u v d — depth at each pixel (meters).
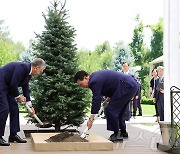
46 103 7.36
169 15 8.65
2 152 5.12
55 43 7.58
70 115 7.39
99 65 35.06
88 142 5.31
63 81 7.40
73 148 5.29
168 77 8.64
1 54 33.44
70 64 7.51
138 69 34.88
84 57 35.28
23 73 5.95
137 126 9.58
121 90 6.27
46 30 7.63
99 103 5.83
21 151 5.21
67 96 7.44
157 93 9.70
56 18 7.61
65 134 5.55
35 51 7.60
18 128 6.23
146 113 19.25
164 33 8.74
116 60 35.16
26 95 6.34
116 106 6.36
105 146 5.34
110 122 6.38
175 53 8.61
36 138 5.80
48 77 7.39
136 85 6.38
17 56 33.84
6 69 5.98
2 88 5.93
